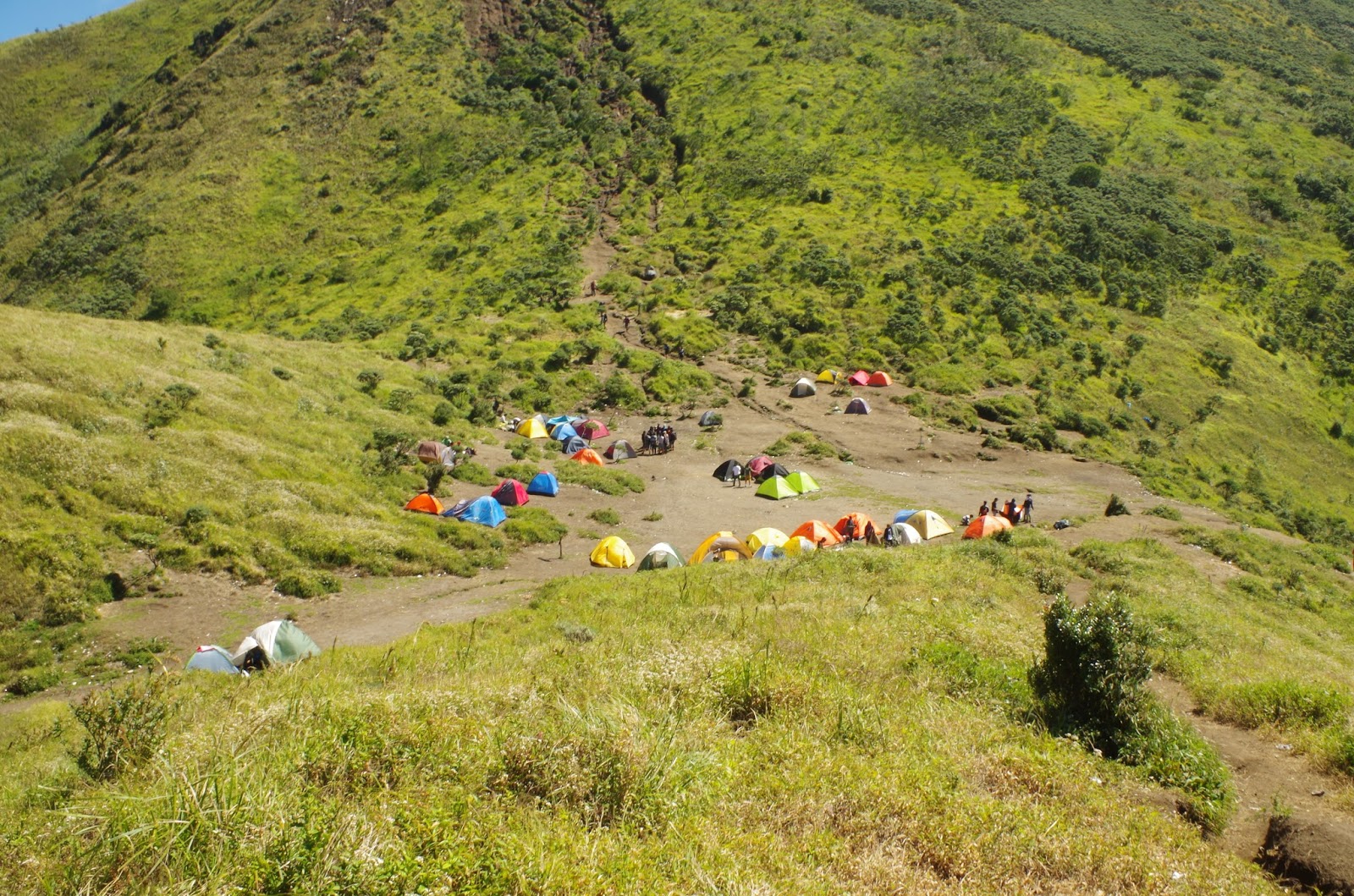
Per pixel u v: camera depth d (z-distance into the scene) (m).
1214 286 70.44
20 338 29.75
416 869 5.06
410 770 6.90
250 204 90.75
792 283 66.12
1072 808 7.48
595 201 85.19
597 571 25.41
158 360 32.88
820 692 9.66
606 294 68.12
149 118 115.31
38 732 12.74
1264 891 6.35
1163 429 52.66
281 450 29.78
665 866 5.61
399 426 36.47
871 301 62.66
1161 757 9.05
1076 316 63.03
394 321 64.81
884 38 107.69
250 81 114.31
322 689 11.64
